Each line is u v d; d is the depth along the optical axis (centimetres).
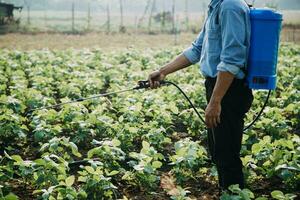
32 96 577
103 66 863
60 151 421
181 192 324
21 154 442
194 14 4138
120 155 425
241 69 292
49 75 768
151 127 467
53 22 2689
